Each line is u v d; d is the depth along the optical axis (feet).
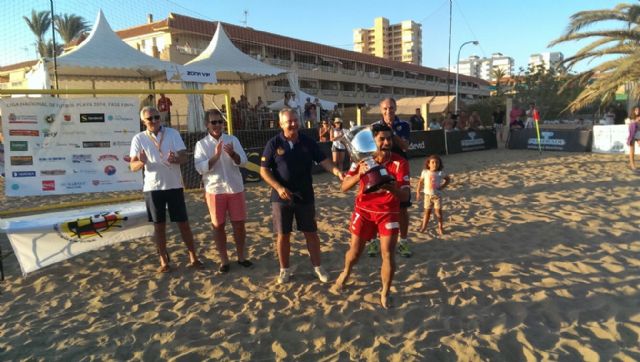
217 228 15.75
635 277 14.12
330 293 13.93
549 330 11.21
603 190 28.50
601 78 60.23
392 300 13.23
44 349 11.21
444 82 245.65
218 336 11.58
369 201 12.49
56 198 31.83
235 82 71.26
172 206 15.85
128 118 20.89
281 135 14.08
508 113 78.59
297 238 19.80
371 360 10.22
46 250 16.25
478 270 15.29
